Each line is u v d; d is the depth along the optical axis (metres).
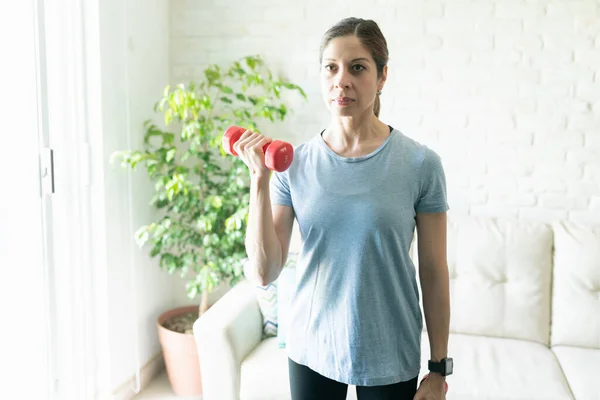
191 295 2.46
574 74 2.58
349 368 1.23
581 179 2.62
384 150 1.23
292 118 2.83
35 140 1.97
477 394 1.97
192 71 2.89
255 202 1.22
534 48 2.60
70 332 2.23
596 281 2.36
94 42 2.26
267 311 2.38
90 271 2.33
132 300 2.60
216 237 2.51
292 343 1.32
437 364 1.31
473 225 2.52
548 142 2.63
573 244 2.41
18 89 1.89
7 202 1.88
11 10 1.86
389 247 1.21
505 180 2.68
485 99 2.66
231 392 2.10
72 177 2.23
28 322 2.00
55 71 2.13
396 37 2.70
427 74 2.70
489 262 2.45
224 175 2.69
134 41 2.55
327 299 1.24
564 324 2.37
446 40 2.66
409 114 2.73
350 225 1.20
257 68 2.83
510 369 2.11
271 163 1.15
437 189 1.24
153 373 2.82
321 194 1.22
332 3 2.74
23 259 1.96
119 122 2.45
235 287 2.50
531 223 2.51
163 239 2.48
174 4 2.87
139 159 2.34
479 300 2.43
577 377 2.08
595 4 2.53
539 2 2.57
